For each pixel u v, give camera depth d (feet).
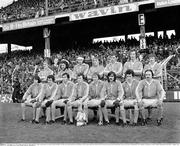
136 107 28.32
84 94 30.86
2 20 95.40
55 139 23.44
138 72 33.55
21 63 92.94
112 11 71.41
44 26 87.15
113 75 30.58
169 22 96.63
